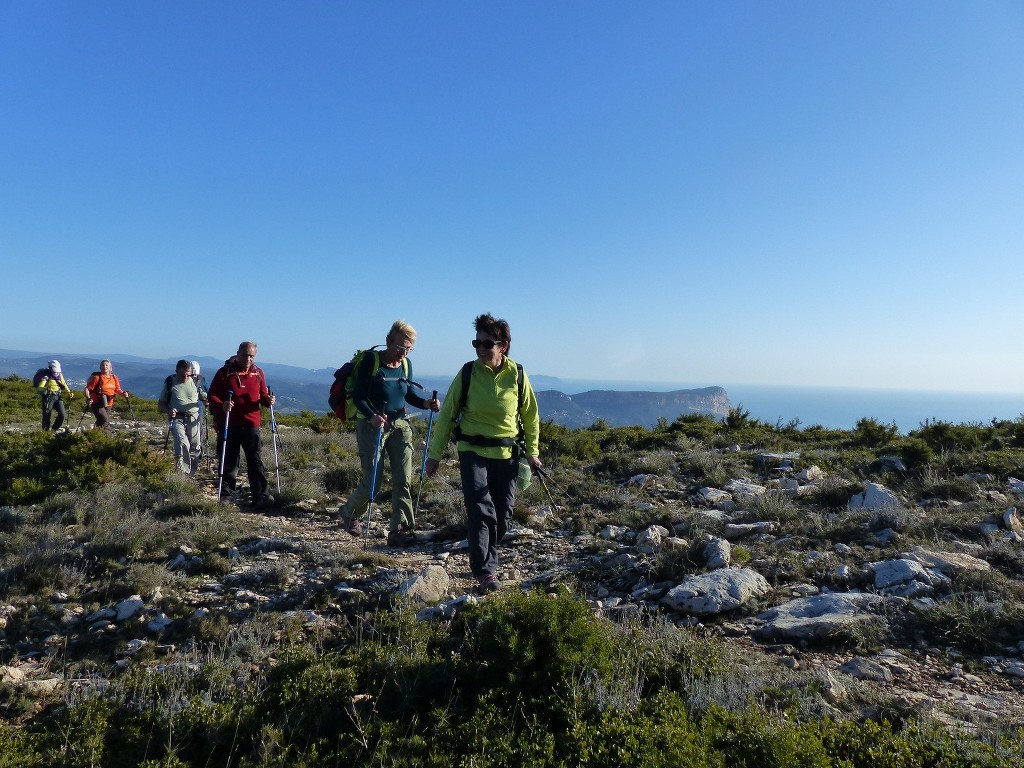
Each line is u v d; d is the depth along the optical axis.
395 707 3.48
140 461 9.66
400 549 6.79
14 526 7.23
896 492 8.17
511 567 6.16
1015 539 5.80
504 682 3.55
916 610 4.46
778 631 4.36
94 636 4.69
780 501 7.53
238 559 6.21
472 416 5.50
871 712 3.33
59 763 3.05
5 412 20.77
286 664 3.83
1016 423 13.37
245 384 8.84
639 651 3.89
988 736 3.01
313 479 10.02
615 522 7.48
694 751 2.77
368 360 6.80
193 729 3.28
